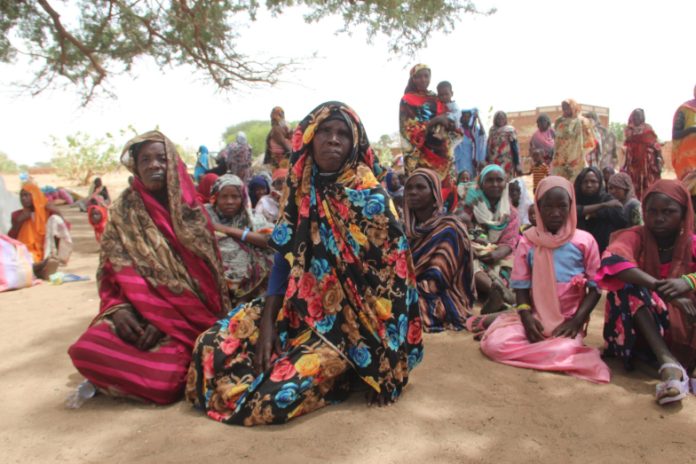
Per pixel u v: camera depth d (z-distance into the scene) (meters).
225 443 2.57
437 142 6.96
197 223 3.42
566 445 2.54
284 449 2.51
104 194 16.55
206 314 3.34
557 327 3.62
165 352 3.12
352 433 2.65
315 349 2.89
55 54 12.53
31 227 7.29
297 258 2.96
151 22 12.30
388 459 2.42
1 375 3.57
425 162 7.13
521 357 3.57
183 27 11.96
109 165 29.55
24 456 2.52
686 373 3.08
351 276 2.96
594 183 5.77
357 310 2.96
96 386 3.07
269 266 4.20
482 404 2.99
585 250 3.70
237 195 4.26
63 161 29.12
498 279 5.02
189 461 2.42
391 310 2.95
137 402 3.11
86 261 8.23
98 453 2.52
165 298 3.21
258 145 47.56
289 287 2.96
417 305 3.15
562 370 3.41
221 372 2.96
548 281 3.71
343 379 3.09
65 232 7.43
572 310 3.71
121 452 2.52
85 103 13.19
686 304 2.99
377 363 2.93
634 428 2.69
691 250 3.19
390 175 9.46
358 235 2.95
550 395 3.10
